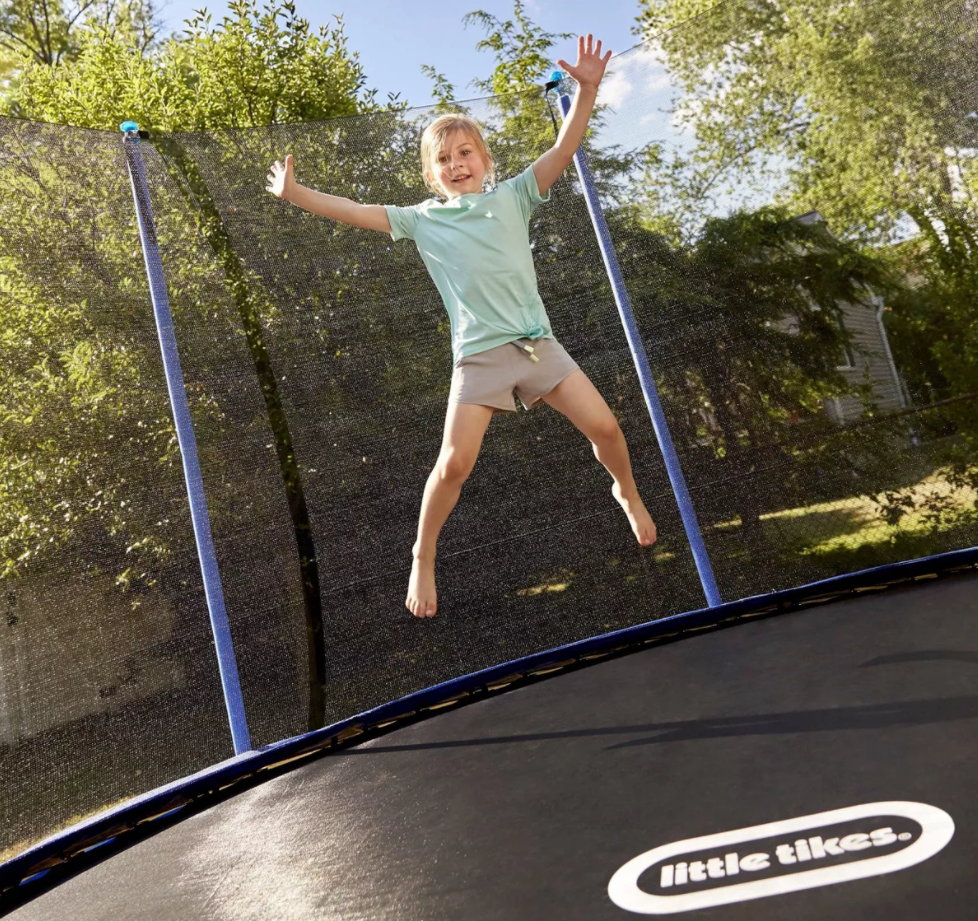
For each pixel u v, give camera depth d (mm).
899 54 2873
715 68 3039
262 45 4832
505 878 1472
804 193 3010
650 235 3096
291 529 2814
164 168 2861
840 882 1220
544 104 3133
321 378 2936
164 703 2473
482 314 2135
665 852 1424
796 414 3039
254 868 1782
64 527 2432
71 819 2229
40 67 5371
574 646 2789
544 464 3025
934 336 2932
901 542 2977
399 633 2836
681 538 3029
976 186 2834
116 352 2648
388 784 2092
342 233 3029
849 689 1934
